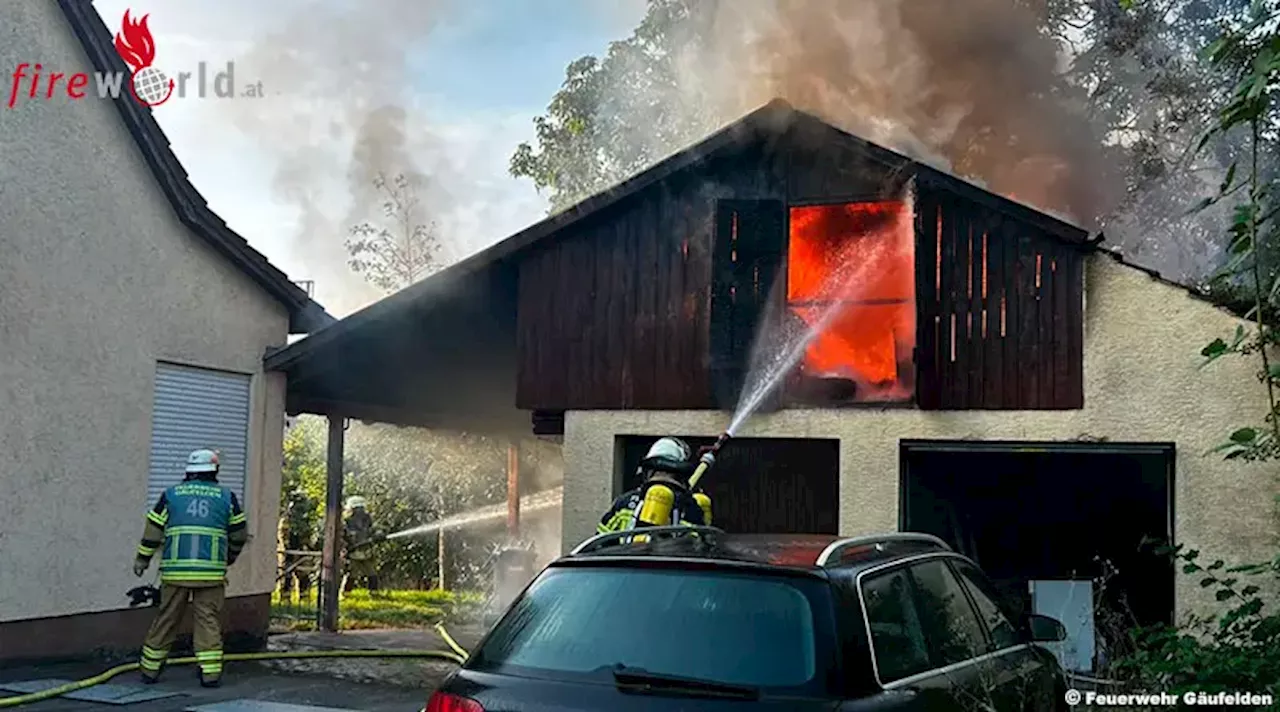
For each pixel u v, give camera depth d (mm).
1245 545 8695
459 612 17672
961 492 10156
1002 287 9516
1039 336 9391
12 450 9781
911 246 9766
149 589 10945
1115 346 9203
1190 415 8938
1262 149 11609
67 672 9836
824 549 4723
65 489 10234
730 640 4219
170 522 9430
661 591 4465
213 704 8641
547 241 10938
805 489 10258
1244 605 6945
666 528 5340
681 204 10586
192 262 11664
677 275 10523
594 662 4289
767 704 3975
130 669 9484
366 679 9938
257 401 12414
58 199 10250
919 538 5426
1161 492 9812
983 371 9508
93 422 10516
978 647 5176
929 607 4934
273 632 14398
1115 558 9836
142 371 11039
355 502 22062
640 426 10484
